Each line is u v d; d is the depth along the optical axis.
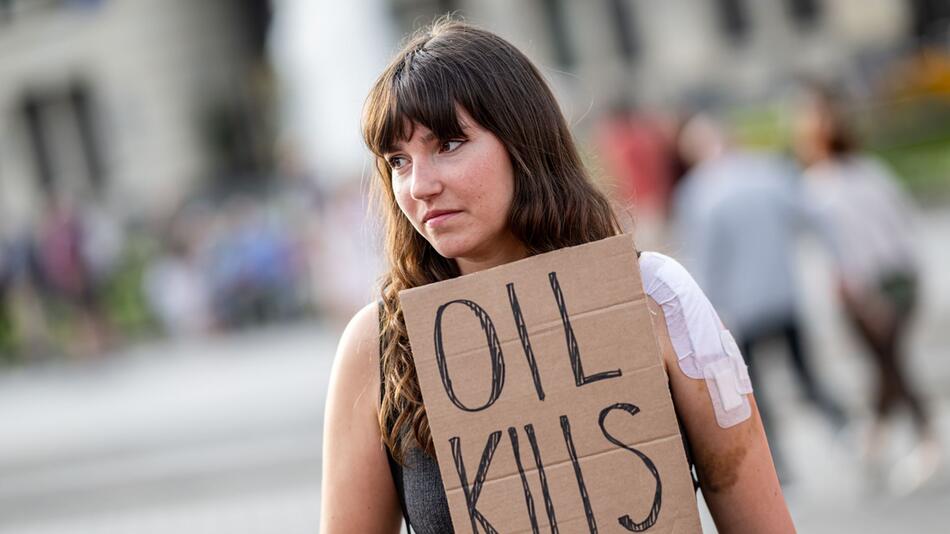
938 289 20.81
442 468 4.21
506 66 4.24
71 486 18.77
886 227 13.33
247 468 18.02
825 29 53.97
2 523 17.81
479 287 4.24
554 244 4.31
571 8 56.88
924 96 35.62
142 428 21.31
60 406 25.84
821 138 13.56
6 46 59.91
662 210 25.80
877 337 13.30
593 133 26.56
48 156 60.44
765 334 13.29
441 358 4.24
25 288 33.31
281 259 33.62
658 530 4.16
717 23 55.38
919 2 52.53
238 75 60.34
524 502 4.20
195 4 59.66
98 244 34.28
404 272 4.47
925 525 11.82
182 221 35.34
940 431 14.80
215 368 27.80
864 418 15.26
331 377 4.54
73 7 56.94
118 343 34.03
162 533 15.34
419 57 4.21
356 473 4.44
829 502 12.95
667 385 4.18
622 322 4.20
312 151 32.78
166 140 59.19
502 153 4.21
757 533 4.38
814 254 25.36
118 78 59.22
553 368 4.21
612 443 4.18
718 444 4.36
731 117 38.31
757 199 13.33
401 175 4.27
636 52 56.69
